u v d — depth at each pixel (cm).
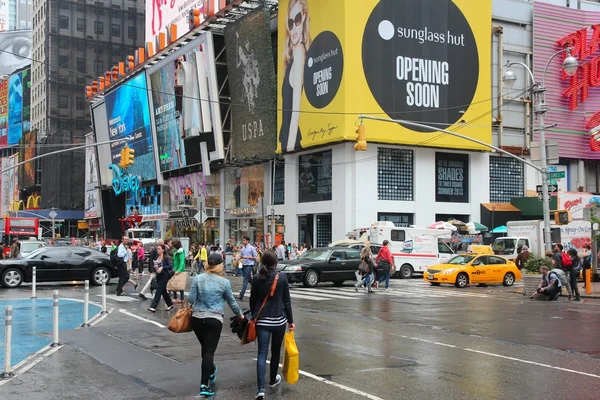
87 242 5925
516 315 1623
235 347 1098
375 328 1345
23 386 809
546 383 830
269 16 4019
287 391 780
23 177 10656
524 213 3984
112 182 6675
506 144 4141
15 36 13888
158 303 1747
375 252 2938
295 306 1791
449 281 2625
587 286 2258
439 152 3884
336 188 3634
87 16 10131
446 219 3894
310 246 3931
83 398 747
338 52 3516
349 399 742
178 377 859
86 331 1273
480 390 786
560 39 4384
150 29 6600
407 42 3656
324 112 3616
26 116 11419
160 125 5472
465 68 3838
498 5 4197
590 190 4531
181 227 5425
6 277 2309
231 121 4556
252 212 4438
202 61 4712
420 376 866
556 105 4356
